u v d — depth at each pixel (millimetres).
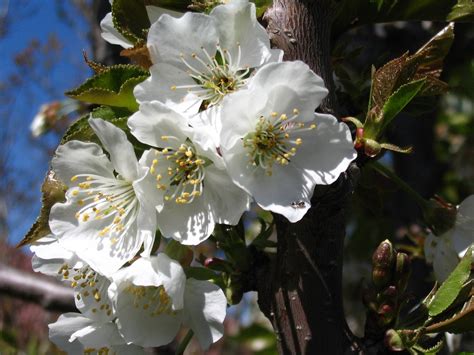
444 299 200
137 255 202
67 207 205
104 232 203
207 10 211
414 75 212
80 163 204
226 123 187
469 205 236
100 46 343
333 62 240
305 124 194
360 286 229
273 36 208
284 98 190
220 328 200
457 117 470
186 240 192
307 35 208
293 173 193
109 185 206
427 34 350
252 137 194
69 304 349
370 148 199
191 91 200
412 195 240
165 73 200
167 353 313
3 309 561
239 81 201
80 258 199
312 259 202
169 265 195
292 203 190
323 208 197
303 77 186
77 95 203
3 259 717
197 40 199
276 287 206
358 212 354
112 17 220
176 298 192
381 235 349
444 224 238
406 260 205
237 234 215
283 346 203
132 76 208
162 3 217
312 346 200
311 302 201
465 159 479
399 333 199
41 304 350
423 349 200
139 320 204
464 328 199
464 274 200
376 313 204
